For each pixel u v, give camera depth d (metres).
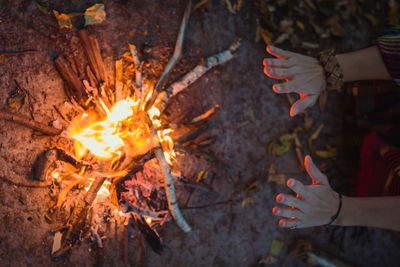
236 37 1.77
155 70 1.53
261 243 1.78
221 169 1.67
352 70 1.36
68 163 1.31
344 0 2.08
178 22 1.61
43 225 1.28
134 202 1.35
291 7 1.92
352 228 1.99
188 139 1.55
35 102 1.29
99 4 1.43
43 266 1.28
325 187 1.18
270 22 1.85
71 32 1.38
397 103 1.67
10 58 1.27
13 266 1.23
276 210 1.14
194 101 1.62
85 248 1.35
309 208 1.15
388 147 1.62
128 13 1.50
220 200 1.67
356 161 1.96
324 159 1.94
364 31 2.13
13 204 1.24
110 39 1.46
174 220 1.49
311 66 1.32
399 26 1.34
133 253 1.46
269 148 1.80
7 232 1.23
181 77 1.57
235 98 1.74
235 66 1.75
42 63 1.32
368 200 1.22
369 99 1.77
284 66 1.28
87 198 1.29
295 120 1.89
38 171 1.27
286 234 1.85
